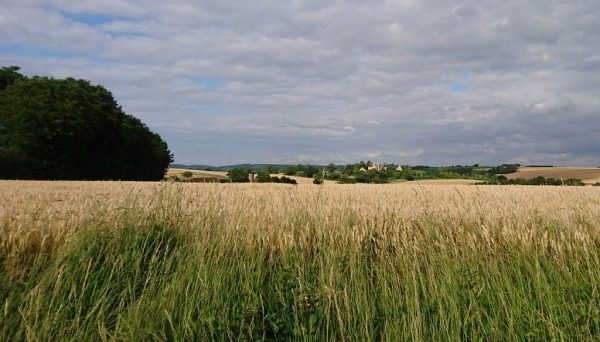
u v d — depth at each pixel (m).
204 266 5.40
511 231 7.55
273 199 11.30
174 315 4.68
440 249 6.23
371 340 4.42
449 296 4.82
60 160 57.62
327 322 4.55
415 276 5.29
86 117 60.06
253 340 4.46
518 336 4.43
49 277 5.20
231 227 7.00
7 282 5.28
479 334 4.47
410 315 4.62
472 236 7.15
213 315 4.55
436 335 4.39
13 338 4.36
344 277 5.47
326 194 14.22
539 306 4.91
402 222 8.23
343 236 7.15
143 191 9.02
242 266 5.77
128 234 6.24
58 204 10.80
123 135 68.00
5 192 17.55
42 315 4.65
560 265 5.87
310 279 5.68
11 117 55.62
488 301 4.92
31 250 6.98
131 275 5.55
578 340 4.27
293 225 7.58
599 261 5.88
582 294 5.00
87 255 5.64
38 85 59.19
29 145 55.06
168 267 5.48
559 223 8.24
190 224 6.92
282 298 5.02
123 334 4.43
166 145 88.56
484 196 15.47
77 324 4.47
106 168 64.12
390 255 6.56
